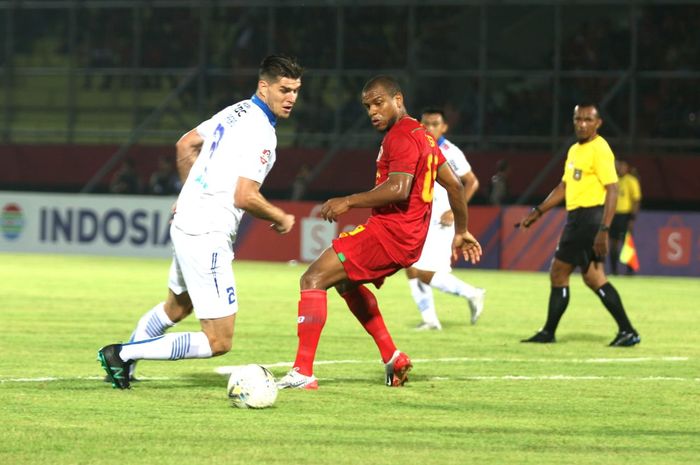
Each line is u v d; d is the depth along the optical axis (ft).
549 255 245.45
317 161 291.38
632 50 279.49
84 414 70.69
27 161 305.94
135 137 301.22
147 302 155.43
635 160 277.03
